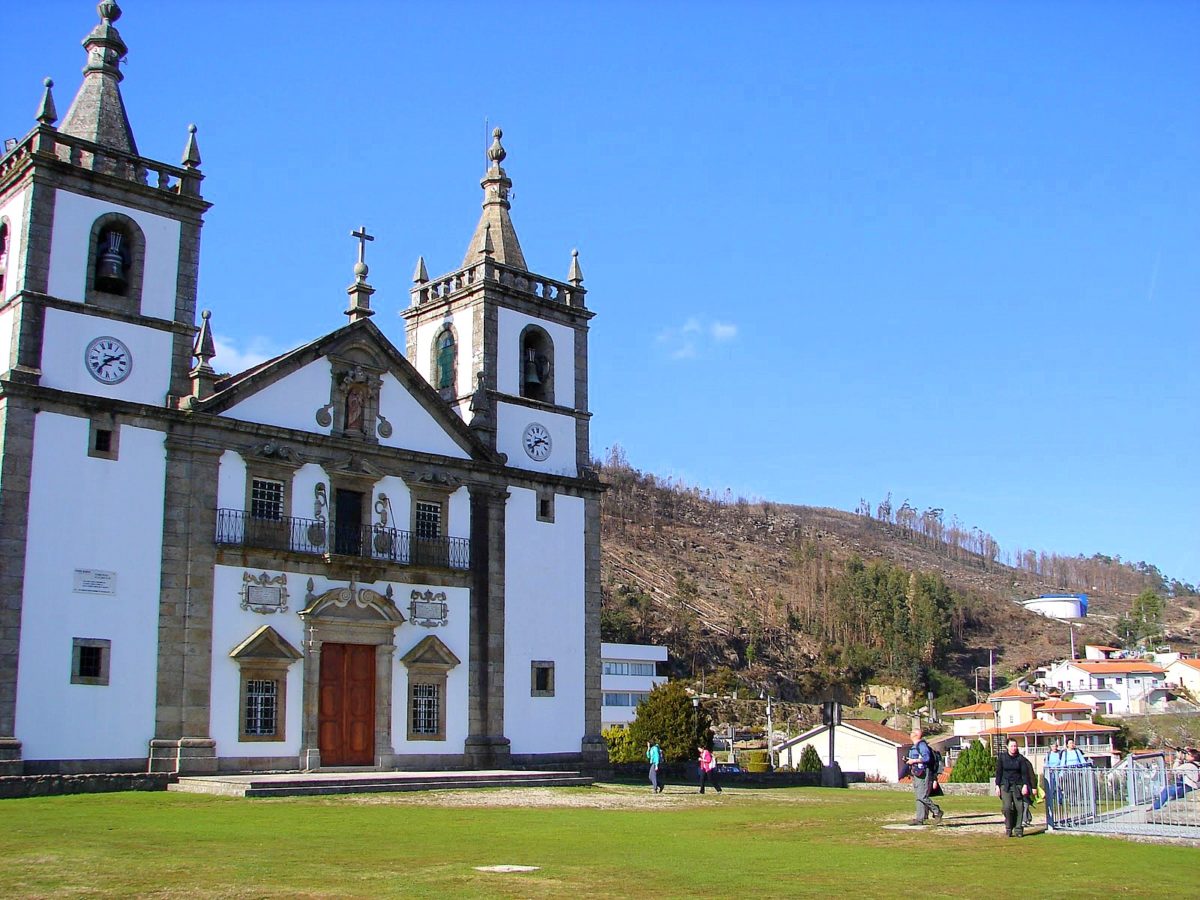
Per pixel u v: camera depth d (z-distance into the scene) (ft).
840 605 559.38
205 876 54.24
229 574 114.83
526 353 148.25
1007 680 536.42
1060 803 80.48
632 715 337.72
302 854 62.54
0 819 78.54
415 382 132.87
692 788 132.77
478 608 134.21
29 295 107.04
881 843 72.33
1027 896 52.31
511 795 106.73
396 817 83.92
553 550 143.33
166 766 107.86
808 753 196.13
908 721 421.59
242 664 114.01
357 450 125.80
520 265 151.33
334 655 121.90
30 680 102.06
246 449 117.19
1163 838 73.87
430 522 132.67
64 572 105.19
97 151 113.50
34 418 105.50
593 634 145.59
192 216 119.03
